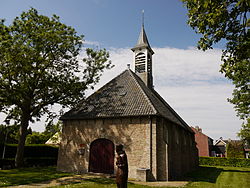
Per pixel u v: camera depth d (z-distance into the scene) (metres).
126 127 15.78
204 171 23.02
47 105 20.08
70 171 17.03
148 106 15.64
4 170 16.39
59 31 18.72
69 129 18.28
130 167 14.78
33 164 20.83
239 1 6.36
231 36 7.45
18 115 19.94
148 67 23.72
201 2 6.96
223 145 58.97
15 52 16.77
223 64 7.91
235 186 13.01
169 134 16.70
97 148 16.62
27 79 18.69
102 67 20.80
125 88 18.94
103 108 17.56
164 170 14.25
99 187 10.76
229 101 21.97
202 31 7.44
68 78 20.33
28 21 17.39
